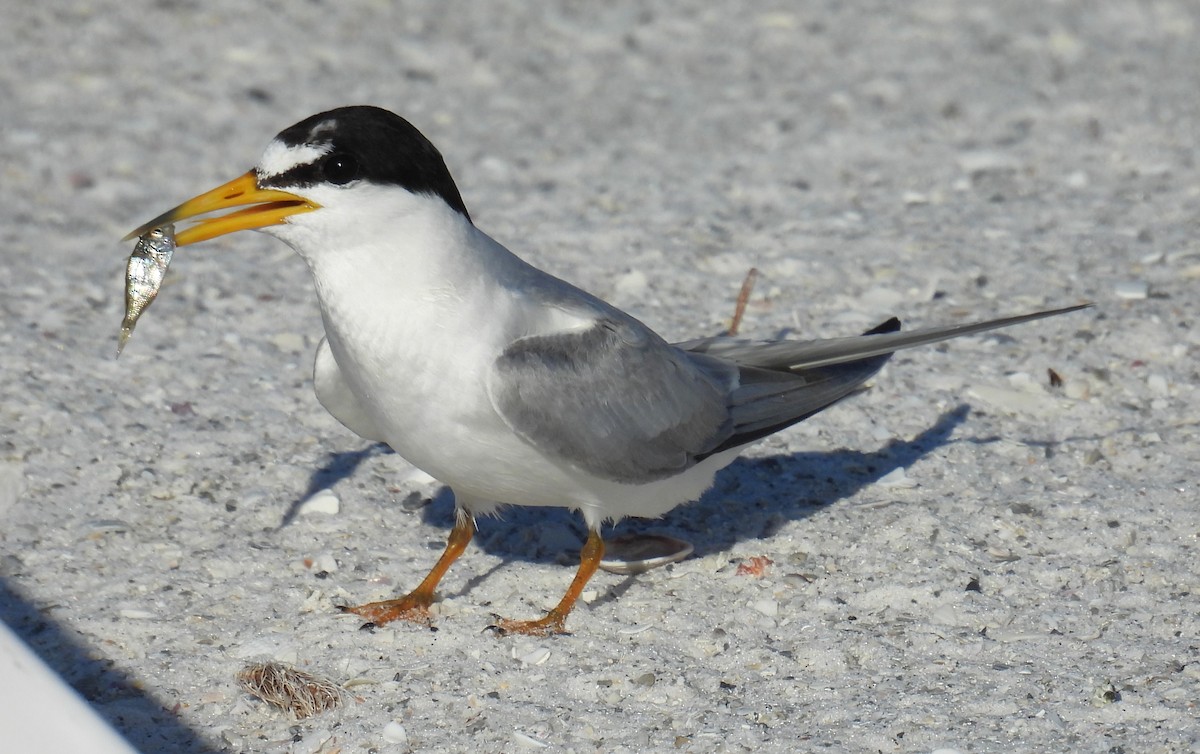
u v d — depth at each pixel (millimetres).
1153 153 16781
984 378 12000
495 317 8469
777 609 9188
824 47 20812
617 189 16219
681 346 10016
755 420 9594
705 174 16641
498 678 8555
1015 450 10883
